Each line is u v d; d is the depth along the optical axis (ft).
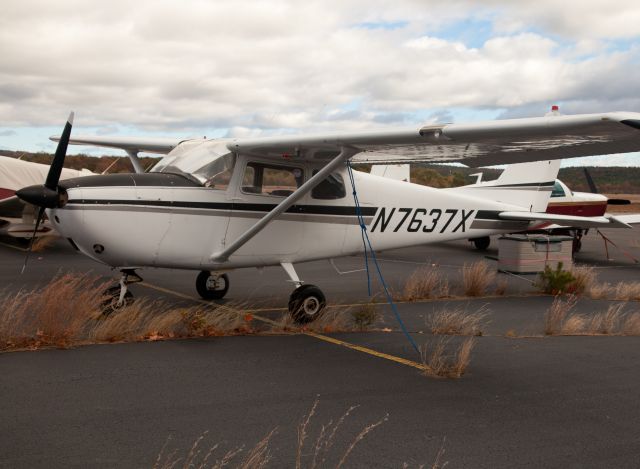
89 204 22.29
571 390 16.35
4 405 14.07
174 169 25.25
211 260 24.79
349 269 42.75
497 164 26.53
